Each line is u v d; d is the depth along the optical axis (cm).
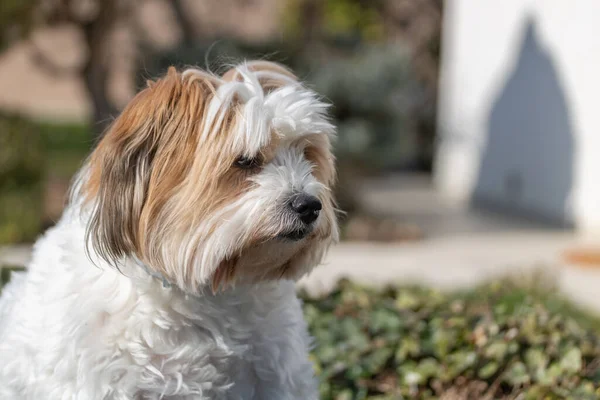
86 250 315
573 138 1200
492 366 441
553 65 1255
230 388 334
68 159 1830
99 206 311
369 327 489
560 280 826
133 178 311
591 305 721
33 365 315
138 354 314
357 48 1270
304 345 358
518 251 1025
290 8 1975
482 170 1500
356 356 467
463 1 1563
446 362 450
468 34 1545
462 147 1573
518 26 1368
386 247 1043
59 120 2366
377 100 1143
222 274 318
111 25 1286
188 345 321
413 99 1355
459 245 1073
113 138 314
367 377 461
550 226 1248
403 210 1398
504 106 1414
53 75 1342
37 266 342
